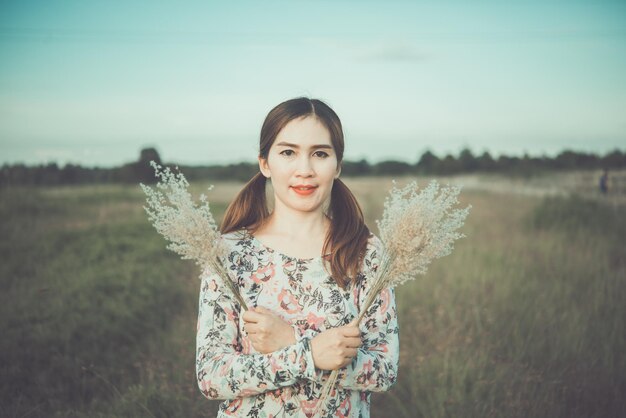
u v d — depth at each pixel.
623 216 11.55
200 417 3.43
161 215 1.72
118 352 4.61
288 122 1.84
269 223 1.95
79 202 15.16
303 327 1.77
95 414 3.43
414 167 50.16
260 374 1.62
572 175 22.89
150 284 6.49
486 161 40.88
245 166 35.53
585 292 6.00
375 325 1.83
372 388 1.72
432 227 1.72
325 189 1.87
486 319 5.12
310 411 1.71
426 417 3.42
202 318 1.79
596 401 3.58
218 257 1.76
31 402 3.68
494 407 3.52
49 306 5.43
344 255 1.83
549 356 4.27
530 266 7.36
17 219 11.27
